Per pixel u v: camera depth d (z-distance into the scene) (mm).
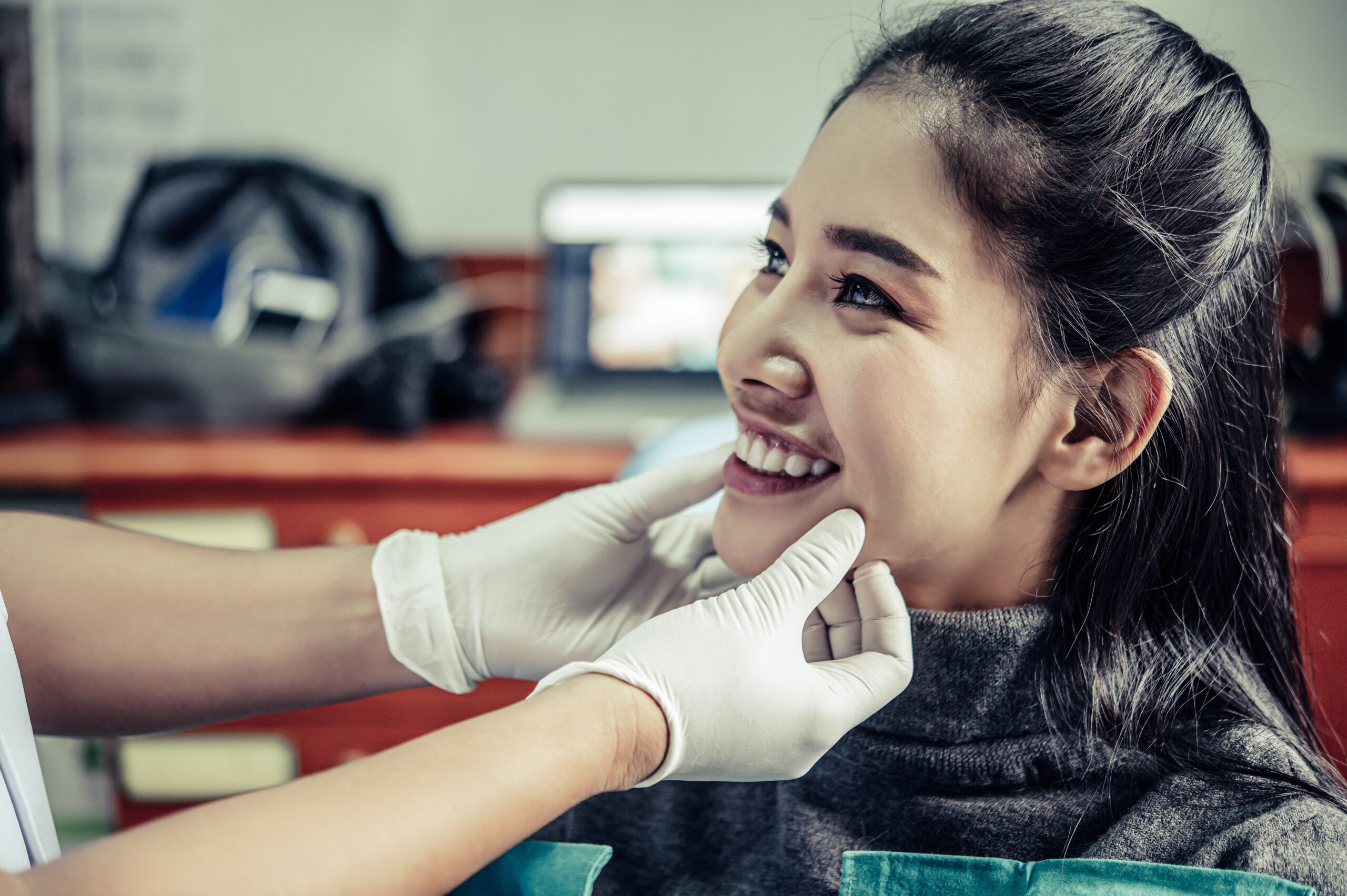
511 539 671
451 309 1853
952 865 510
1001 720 591
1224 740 568
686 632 523
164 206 1740
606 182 1904
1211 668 603
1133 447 569
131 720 641
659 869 613
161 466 1503
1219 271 577
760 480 607
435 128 2121
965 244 524
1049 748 578
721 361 589
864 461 546
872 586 577
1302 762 563
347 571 660
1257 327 629
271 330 1735
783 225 592
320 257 1757
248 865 372
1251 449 638
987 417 546
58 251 2119
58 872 363
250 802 398
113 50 2070
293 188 1756
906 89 545
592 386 1898
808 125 2096
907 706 593
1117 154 532
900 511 556
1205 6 1907
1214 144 560
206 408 1658
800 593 540
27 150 1833
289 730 1555
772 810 609
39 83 2068
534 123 2119
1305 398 1637
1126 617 605
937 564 594
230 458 1534
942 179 522
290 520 1544
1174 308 563
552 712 470
